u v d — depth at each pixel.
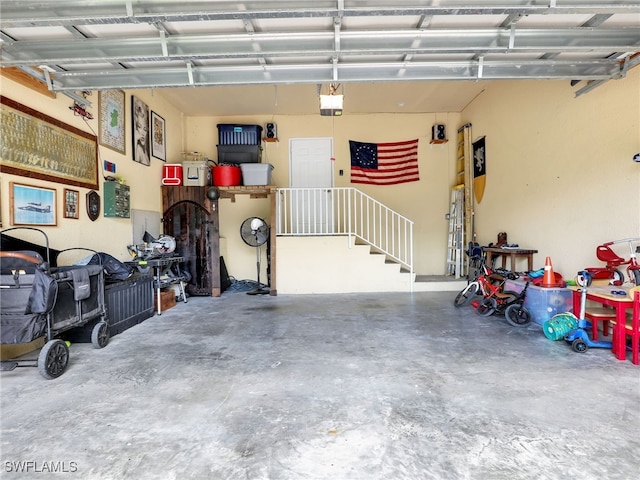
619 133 3.94
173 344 3.95
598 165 4.23
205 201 6.89
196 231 6.90
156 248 5.80
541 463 1.91
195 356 3.57
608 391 2.71
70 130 4.35
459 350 3.67
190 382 2.96
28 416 2.44
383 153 8.13
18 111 3.60
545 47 3.17
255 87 6.47
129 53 3.23
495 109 6.52
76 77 3.72
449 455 1.98
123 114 5.54
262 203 8.14
